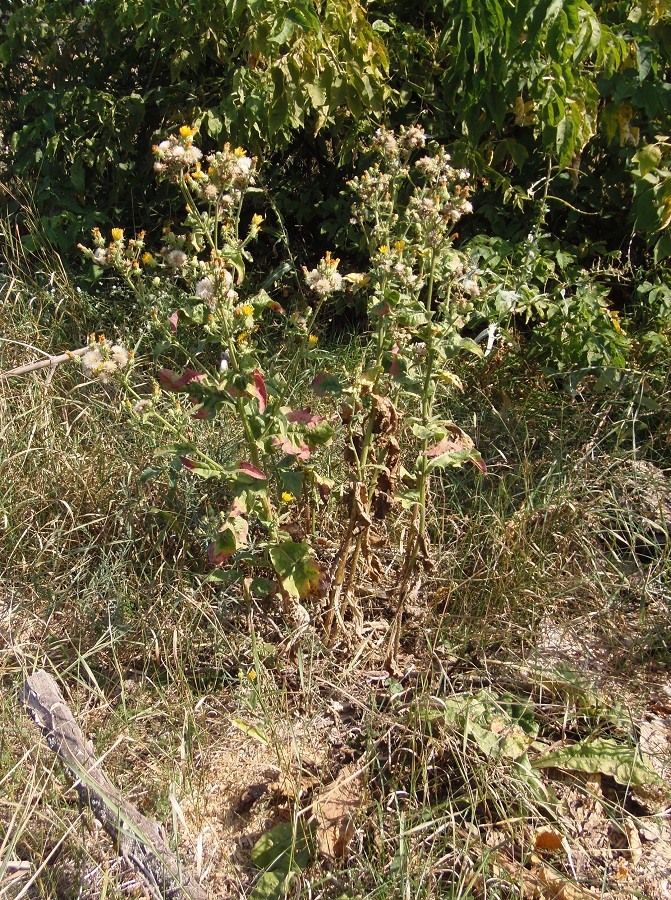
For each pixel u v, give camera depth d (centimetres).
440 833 197
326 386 234
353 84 366
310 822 201
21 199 455
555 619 265
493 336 352
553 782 215
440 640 258
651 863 196
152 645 249
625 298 438
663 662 253
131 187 448
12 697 233
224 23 384
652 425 346
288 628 254
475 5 335
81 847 196
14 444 313
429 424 225
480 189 413
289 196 451
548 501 286
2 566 281
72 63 460
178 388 227
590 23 318
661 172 342
